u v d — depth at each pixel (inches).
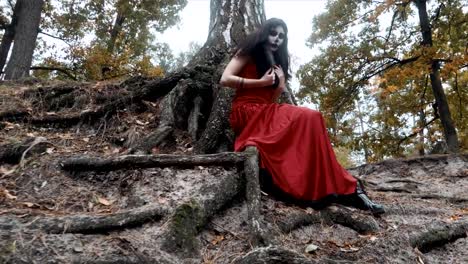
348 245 106.4
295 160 117.0
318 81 586.2
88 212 101.5
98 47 608.1
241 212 109.4
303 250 99.7
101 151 141.5
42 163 120.6
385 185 204.7
